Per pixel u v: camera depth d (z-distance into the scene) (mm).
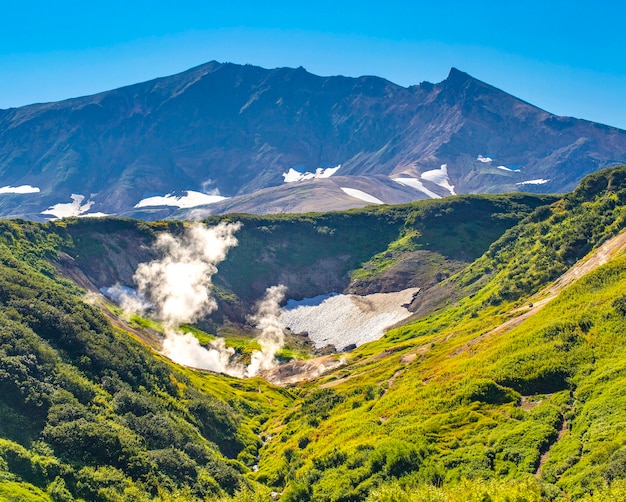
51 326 134875
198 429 143250
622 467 80875
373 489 102312
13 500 78875
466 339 170375
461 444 109438
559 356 123188
